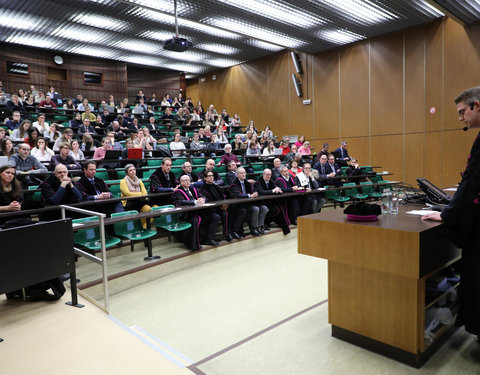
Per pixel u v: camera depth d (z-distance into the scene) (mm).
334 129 10789
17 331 1961
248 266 3838
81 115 9031
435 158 8727
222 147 8742
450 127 8430
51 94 10266
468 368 1807
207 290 3176
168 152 6762
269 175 5258
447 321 2055
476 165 1747
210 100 15344
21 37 10359
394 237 1758
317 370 1843
